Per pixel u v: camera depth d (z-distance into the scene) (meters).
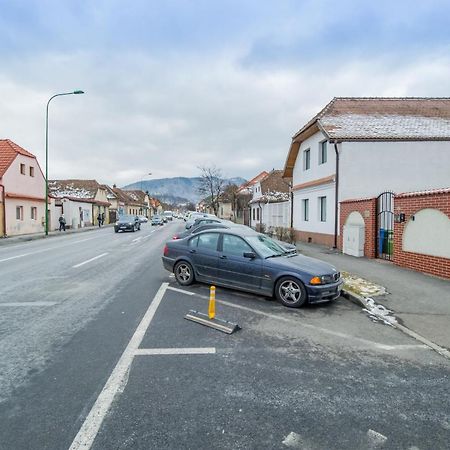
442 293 7.14
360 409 3.12
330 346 4.63
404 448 2.61
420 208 9.23
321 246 16.34
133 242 20.39
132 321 5.50
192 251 7.92
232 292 7.48
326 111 17.45
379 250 11.87
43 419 2.92
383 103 18.69
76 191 46.88
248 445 2.62
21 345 4.51
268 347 4.55
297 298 6.36
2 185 23.55
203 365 3.97
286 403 3.20
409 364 4.11
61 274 9.63
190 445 2.61
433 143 15.13
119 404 3.15
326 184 16.34
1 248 17.16
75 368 3.86
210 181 66.38
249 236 7.55
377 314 6.00
